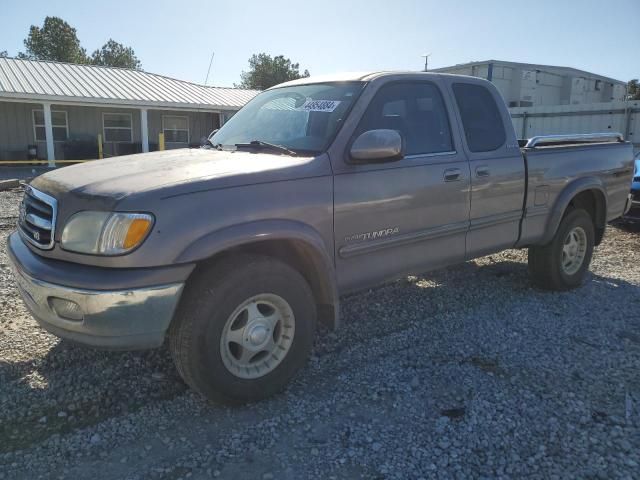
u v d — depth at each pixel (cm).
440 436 293
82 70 2584
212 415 314
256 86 6569
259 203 311
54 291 282
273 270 318
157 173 313
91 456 275
